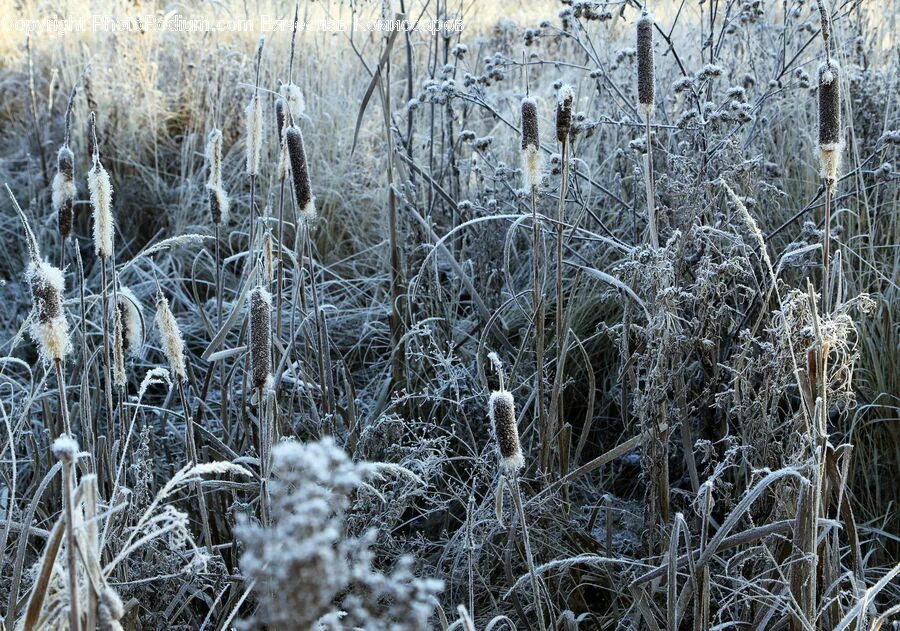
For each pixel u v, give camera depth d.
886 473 3.05
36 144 5.72
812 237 3.15
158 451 2.95
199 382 3.51
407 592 1.46
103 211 1.97
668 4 5.27
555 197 3.65
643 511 2.79
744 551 2.19
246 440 2.70
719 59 3.96
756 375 2.67
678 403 2.49
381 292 4.41
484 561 2.45
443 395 3.04
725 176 2.88
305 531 1.23
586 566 2.48
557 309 2.46
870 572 2.73
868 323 3.26
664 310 2.31
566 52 5.79
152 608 2.17
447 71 3.85
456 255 3.93
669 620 1.90
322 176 5.06
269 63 5.59
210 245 4.88
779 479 2.15
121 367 2.07
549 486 2.43
